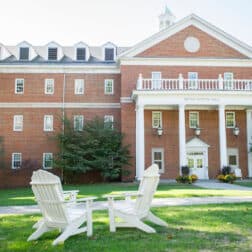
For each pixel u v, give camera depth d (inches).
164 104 1110.4
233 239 254.7
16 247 243.0
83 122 1301.7
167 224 313.9
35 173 266.7
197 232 282.2
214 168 1230.9
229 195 615.2
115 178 1196.5
